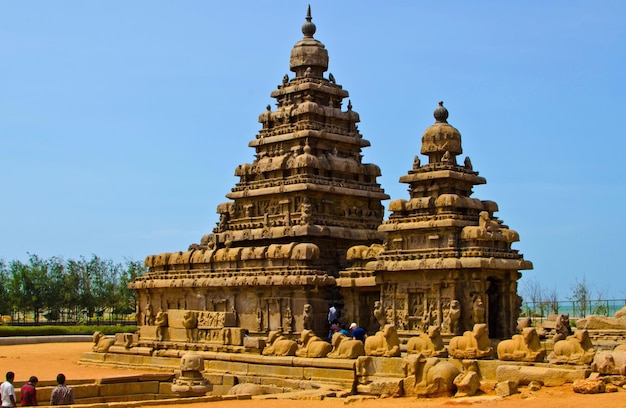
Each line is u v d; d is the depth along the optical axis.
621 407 29.38
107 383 48.25
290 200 65.81
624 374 34.97
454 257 52.97
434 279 53.59
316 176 65.81
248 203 68.69
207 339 56.88
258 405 36.84
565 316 56.84
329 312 58.88
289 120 69.44
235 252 62.25
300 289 57.91
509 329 54.53
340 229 64.31
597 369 35.69
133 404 37.09
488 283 52.72
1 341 81.44
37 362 63.12
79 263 120.31
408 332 54.28
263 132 70.69
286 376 48.03
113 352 61.72
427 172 57.53
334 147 68.94
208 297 63.34
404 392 38.16
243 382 50.28
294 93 70.31
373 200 69.19
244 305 60.94
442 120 59.12
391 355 43.28
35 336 85.94
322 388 42.97
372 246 60.22
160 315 60.38
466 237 53.59
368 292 59.16
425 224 54.88
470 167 58.84
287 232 62.94
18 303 112.88
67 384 47.91
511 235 55.44
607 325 63.66
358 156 70.88
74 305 118.06
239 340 54.31
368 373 43.34
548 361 39.81
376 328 58.62
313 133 67.00
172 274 66.88
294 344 49.97
